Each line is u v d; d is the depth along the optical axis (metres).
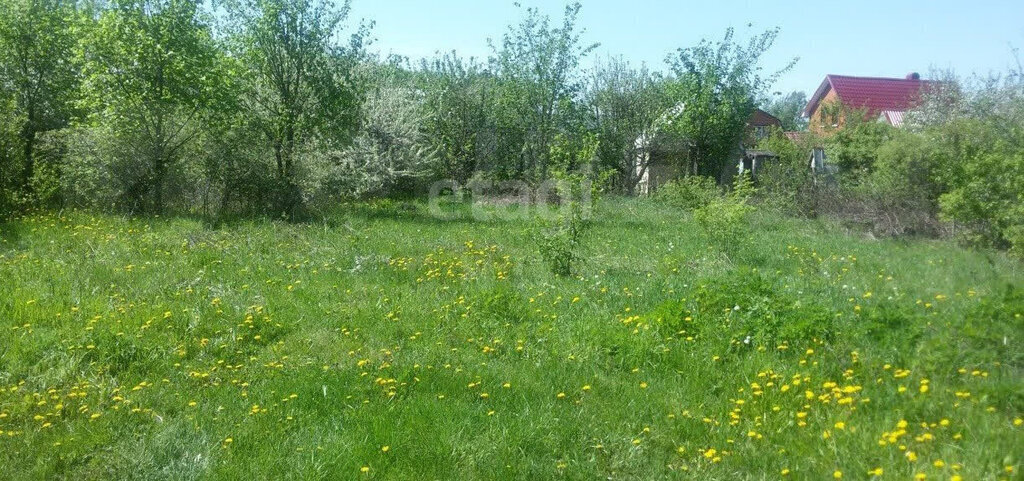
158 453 4.41
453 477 4.18
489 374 5.66
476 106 25.19
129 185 14.59
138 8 14.78
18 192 13.92
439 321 7.11
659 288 8.16
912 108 21.12
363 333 6.79
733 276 8.16
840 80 37.34
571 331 6.67
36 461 4.30
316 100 17.05
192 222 13.44
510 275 9.33
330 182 17.41
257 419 4.88
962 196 7.68
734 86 23.39
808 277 8.55
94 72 14.74
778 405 4.88
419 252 11.20
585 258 10.23
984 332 5.05
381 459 4.35
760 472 4.11
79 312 7.08
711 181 18.98
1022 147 9.11
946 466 3.82
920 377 4.88
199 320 6.90
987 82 15.92
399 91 22.62
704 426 4.70
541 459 4.38
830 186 14.52
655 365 5.79
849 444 4.20
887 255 8.32
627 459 4.34
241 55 16.56
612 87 25.23
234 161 15.23
